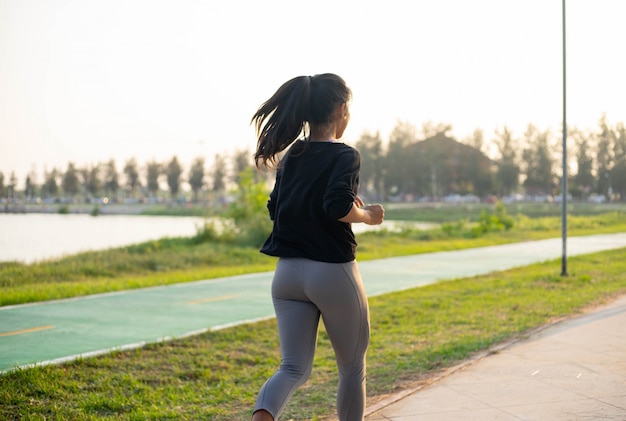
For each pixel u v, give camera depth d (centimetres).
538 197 12106
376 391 524
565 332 720
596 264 1627
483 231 3556
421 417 437
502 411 441
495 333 743
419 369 589
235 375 604
